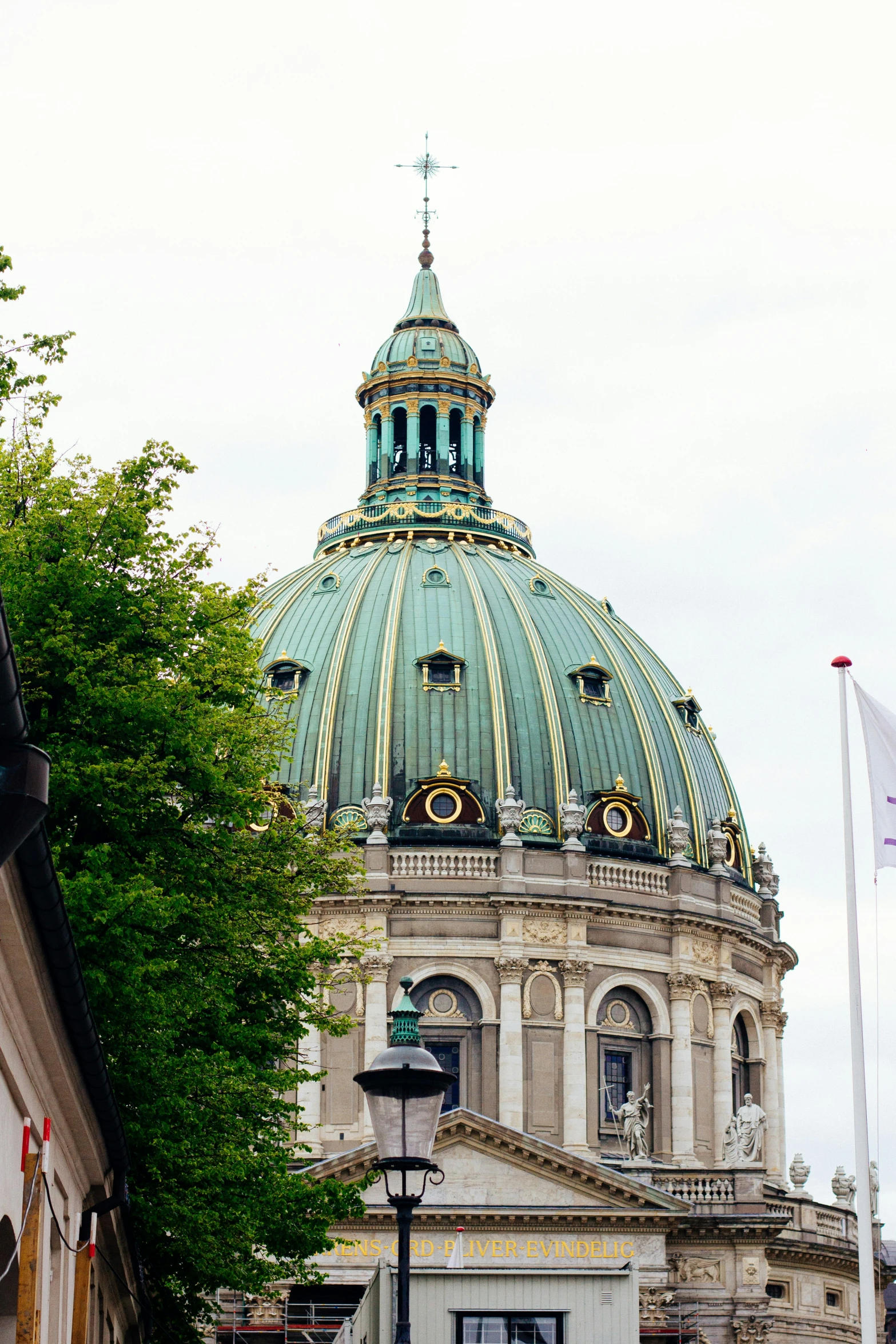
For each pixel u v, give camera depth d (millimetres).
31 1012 22516
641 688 115188
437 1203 91750
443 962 104188
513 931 104562
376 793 105438
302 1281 47812
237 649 41969
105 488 40281
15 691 17797
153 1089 37188
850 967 41938
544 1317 63750
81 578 37781
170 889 40219
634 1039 106812
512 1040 103062
